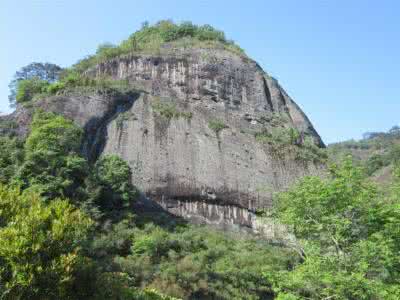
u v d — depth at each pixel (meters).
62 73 58.78
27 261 11.14
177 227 37.31
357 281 13.87
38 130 36.81
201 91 53.09
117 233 31.53
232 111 52.69
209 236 37.44
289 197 18.31
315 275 14.88
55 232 12.07
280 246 38.62
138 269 27.20
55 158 34.25
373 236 15.33
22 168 32.03
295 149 51.19
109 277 13.90
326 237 17.05
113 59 55.16
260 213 43.62
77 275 12.33
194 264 29.44
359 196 16.20
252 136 50.53
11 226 12.01
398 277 14.66
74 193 33.00
